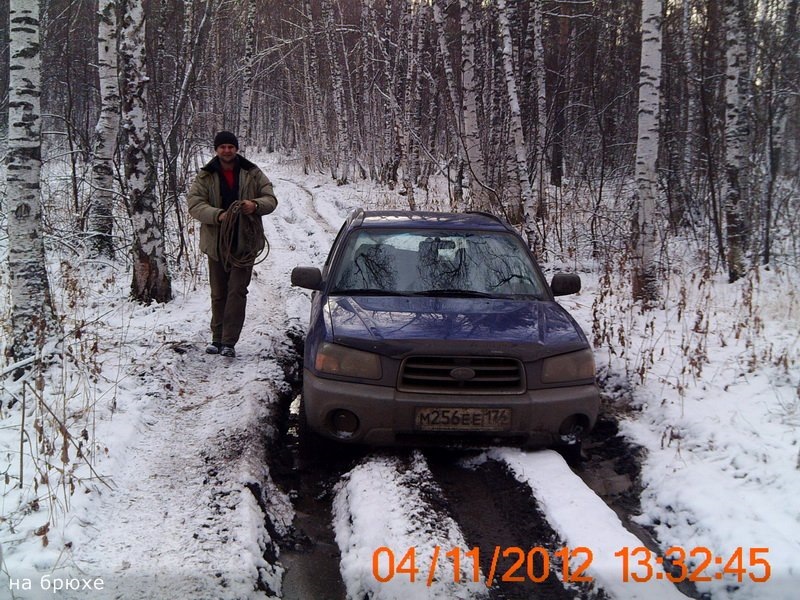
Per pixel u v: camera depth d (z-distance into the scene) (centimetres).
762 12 1569
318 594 308
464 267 507
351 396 397
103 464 388
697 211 1316
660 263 905
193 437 449
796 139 1678
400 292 485
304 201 2144
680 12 1452
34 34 514
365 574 305
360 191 2261
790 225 1094
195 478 391
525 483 389
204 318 726
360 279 496
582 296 866
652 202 784
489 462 429
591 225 1157
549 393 407
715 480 392
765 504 361
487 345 404
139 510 352
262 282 993
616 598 286
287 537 358
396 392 398
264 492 391
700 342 584
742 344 625
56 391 473
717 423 462
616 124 1797
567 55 1625
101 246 958
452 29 2081
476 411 396
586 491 375
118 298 778
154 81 1009
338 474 429
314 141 3222
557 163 1858
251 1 2203
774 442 423
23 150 515
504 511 374
